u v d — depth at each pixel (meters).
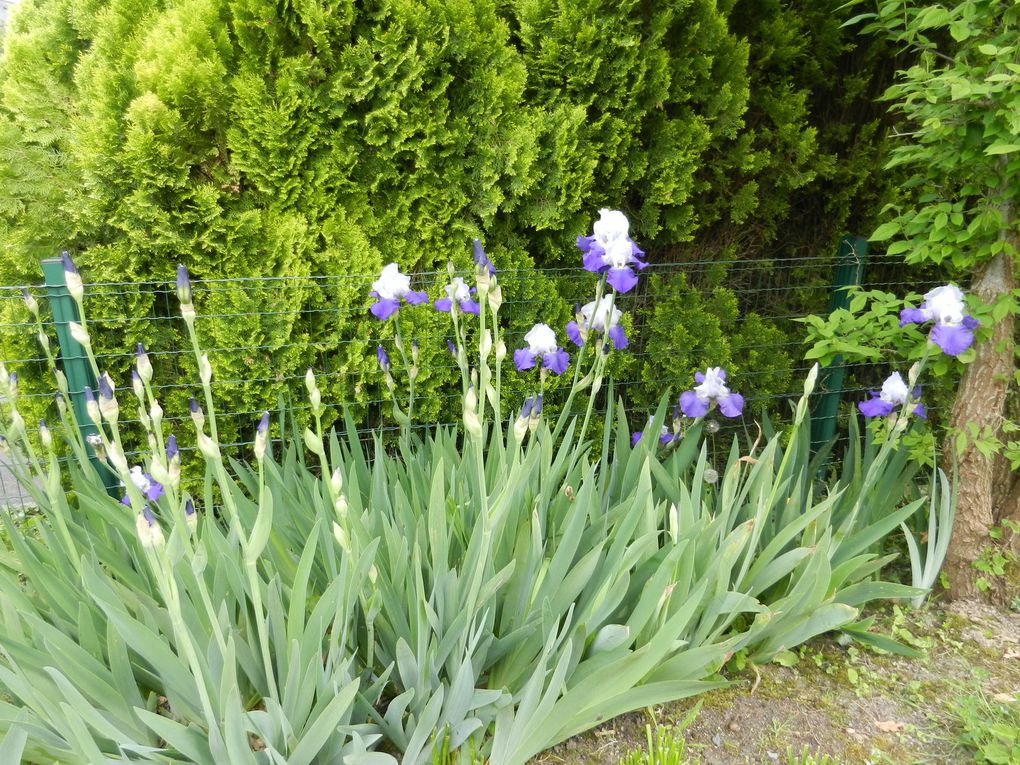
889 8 2.77
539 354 2.47
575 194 3.30
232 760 1.56
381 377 3.24
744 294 4.38
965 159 2.67
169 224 2.84
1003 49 2.32
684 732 2.18
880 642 2.57
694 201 3.87
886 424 3.09
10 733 1.53
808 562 2.42
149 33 2.85
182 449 3.09
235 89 2.88
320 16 2.85
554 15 3.22
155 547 1.43
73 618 2.00
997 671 2.54
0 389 1.98
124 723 1.81
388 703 2.11
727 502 2.46
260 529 1.59
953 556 3.00
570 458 2.69
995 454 3.05
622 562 2.07
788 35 3.71
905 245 2.91
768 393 3.96
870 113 4.37
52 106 3.13
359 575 1.91
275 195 3.05
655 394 3.89
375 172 3.19
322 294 3.06
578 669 2.04
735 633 2.54
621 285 2.27
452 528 2.24
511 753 1.84
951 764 2.13
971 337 2.46
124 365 2.97
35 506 3.01
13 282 2.96
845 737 2.22
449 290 2.47
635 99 3.34
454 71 3.17
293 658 1.75
